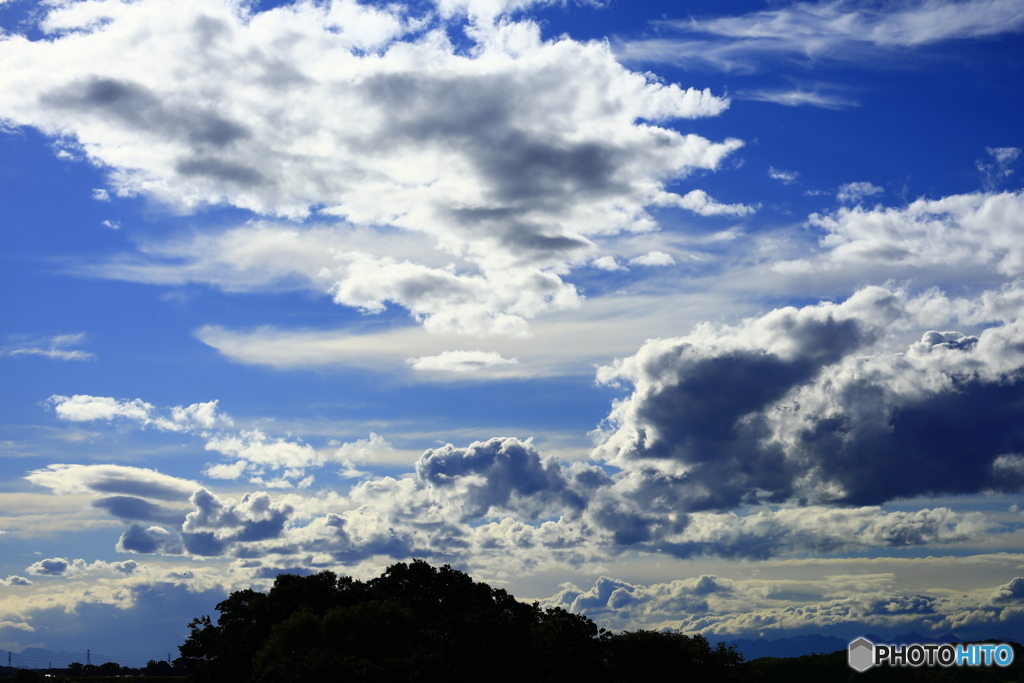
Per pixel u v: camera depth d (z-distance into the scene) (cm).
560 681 7019
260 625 7644
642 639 8225
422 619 7919
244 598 8106
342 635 6881
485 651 7000
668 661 8056
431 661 6506
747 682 8400
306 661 6231
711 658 8369
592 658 7412
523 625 7669
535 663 7188
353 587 8306
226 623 7900
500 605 8350
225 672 7406
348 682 6162
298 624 6844
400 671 6372
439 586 8381
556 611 8406
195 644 7781
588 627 7925
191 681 7575
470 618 7300
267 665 6319
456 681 6569
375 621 7012
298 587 8006
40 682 16788
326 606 7881
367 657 6625
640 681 7862
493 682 6831
